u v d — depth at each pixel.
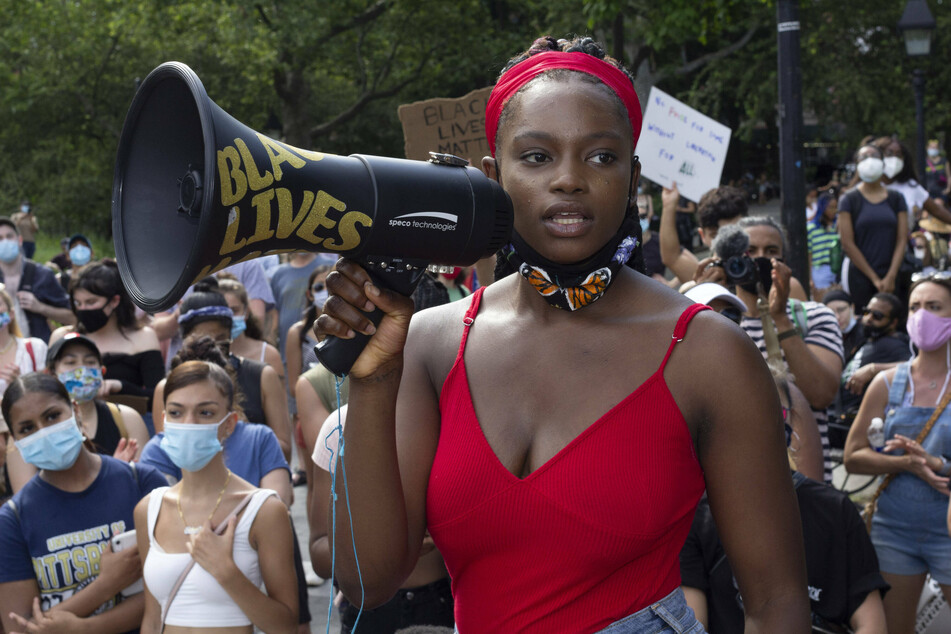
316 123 30.55
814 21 26.08
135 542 3.41
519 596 1.33
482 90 4.79
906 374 4.05
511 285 1.46
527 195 1.33
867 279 7.79
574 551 1.30
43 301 7.83
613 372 1.34
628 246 1.39
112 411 4.44
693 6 15.69
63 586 3.41
